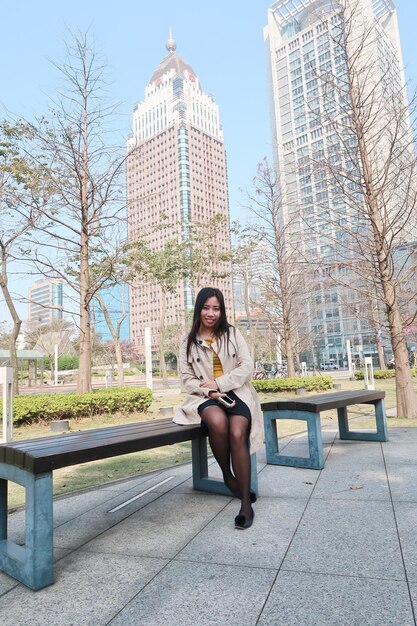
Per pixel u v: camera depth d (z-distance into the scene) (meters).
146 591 1.96
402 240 9.57
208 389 2.93
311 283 14.16
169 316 56.53
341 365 56.72
